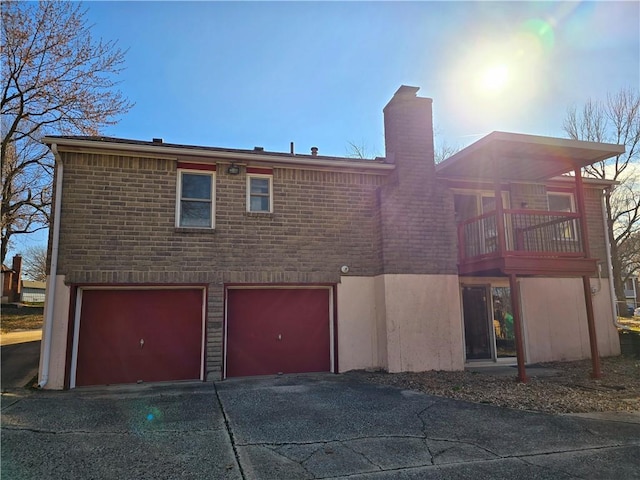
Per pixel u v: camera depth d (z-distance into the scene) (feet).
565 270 29.68
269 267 30.63
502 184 38.42
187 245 29.19
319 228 32.14
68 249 27.14
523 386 25.95
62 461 13.79
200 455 14.42
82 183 27.91
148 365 28.17
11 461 13.74
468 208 37.60
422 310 31.53
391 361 30.37
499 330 37.22
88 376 26.99
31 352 33.76
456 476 12.97
